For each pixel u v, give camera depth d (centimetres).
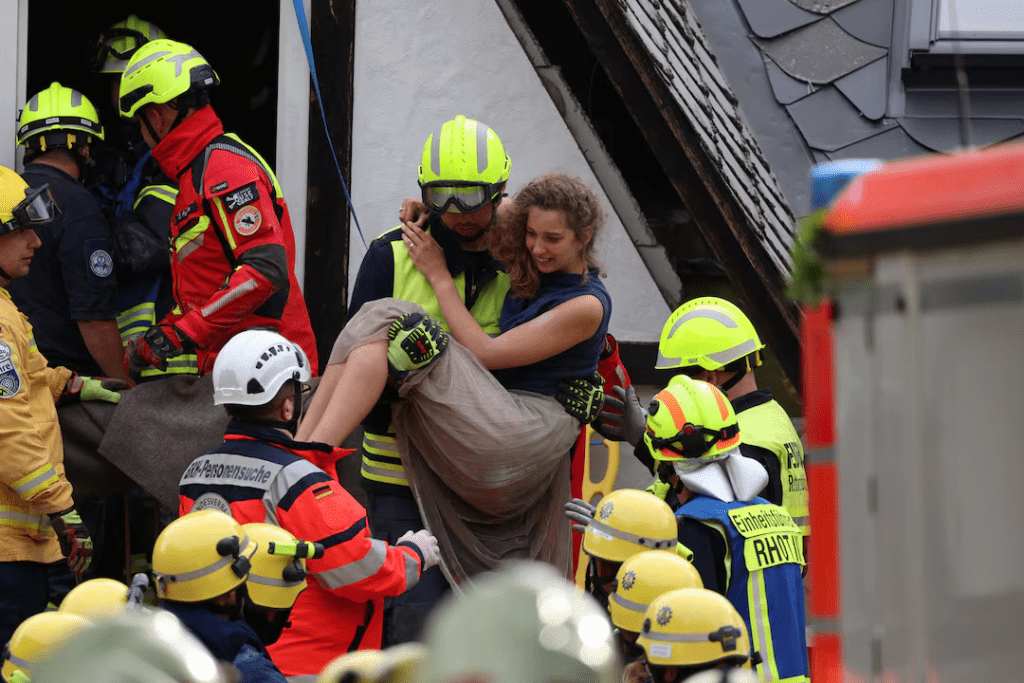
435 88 1662
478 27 1667
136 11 2173
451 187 1219
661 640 809
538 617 239
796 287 419
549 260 1216
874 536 390
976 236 363
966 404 366
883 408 386
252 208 1334
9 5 1575
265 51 2198
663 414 1140
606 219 1229
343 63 1647
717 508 1098
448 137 1230
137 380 1452
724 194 1590
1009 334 357
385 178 1659
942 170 375
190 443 1355
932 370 373
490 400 1209
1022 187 355
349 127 1652
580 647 238
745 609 1066
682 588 853
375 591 991
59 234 1423
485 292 1288
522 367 1254
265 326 1388
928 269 374
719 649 801
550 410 1241
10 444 1207
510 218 1225
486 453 1202
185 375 1388
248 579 859
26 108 1466
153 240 1522
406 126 1659
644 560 923
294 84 1645
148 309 1544
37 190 1282
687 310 1380
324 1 1642
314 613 1020
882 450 386
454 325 1240
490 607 241
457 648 237
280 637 1022
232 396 995
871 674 391
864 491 393
